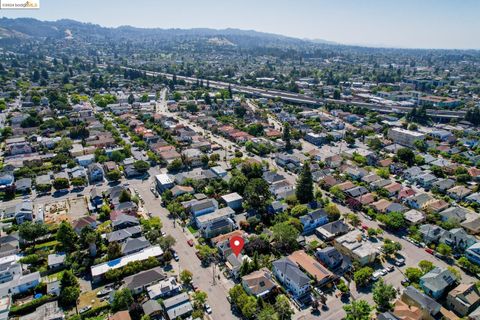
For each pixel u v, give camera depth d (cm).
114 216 12344
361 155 19112
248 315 8181
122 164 17650
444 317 8394
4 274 9531
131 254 10538
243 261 10062
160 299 8819
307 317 8519
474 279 9962
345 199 14412
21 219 12362
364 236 11831
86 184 15662
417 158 18388
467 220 12756
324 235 11762
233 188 14638
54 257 10325
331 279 9775
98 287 9438
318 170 17125
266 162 17838
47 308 8412
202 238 11581
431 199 14188
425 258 10906
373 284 9638
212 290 9394
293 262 10175
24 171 16100
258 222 12188
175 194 14175
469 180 16388
